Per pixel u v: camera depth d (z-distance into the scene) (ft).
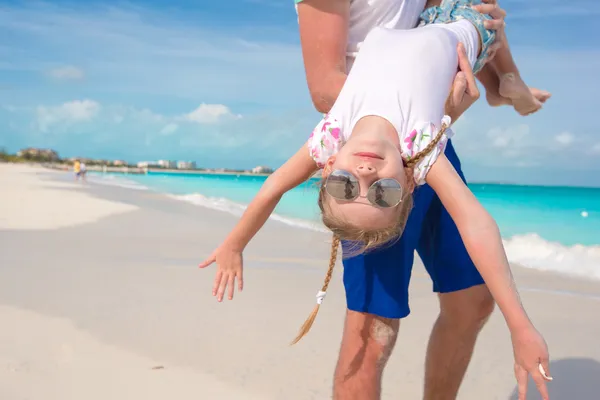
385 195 7.01
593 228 44.70
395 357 13.33
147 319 15.44
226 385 11.28
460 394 11.48
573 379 12.21
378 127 7.50
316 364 12.48
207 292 18.78
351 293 8.76
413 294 19.70
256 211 8.35
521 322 6.72
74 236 31.60
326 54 8.74
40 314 15.57
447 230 9.05
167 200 68.90
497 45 9.95
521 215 57.57
